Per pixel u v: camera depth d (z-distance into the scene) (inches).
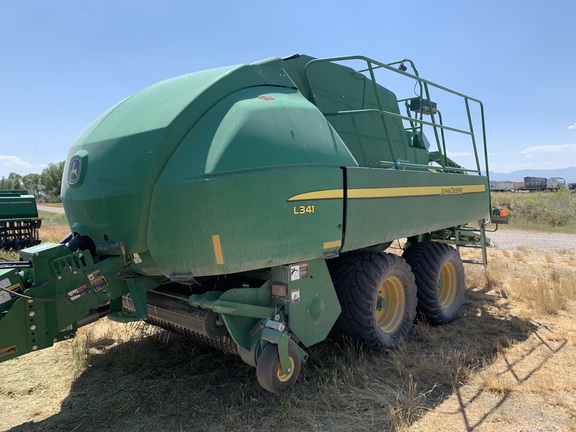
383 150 212.7
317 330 149.4
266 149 126.8
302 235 132.7
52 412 135.0
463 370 155.9
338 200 141.9
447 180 204.5
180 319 143.7
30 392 147.9
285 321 139.9
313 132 141.3
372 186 154.8
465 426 124.5
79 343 185.8
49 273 122.2
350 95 198.1
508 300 260.5
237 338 132.4
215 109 130.0
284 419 127.3
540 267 358.6
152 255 126.2
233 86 137.3
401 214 170.1
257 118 129.9
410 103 247.3
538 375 155.9
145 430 124.3
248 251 123.7
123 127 135.9
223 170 120.0
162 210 121.7
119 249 130.9
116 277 133.1
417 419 128.2
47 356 177.0
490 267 344.5
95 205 134.6
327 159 139.9
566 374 157.9
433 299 209.9
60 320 123.0
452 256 224.4
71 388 150.2
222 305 127.6
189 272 124.8
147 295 157.9
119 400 140.7
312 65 178.5
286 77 155.1
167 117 125.7
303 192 131.8
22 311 116.3
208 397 142.3
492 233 653.9
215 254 121.6
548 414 130.6
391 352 173.2
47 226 898.1
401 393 141.3
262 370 127.6
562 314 229.5
